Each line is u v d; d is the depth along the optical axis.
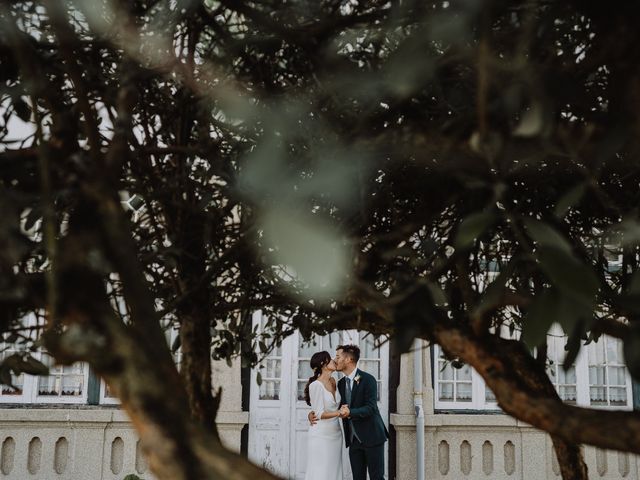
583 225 1.38
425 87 0.85
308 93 0.88
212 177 1.23
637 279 0.64
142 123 1.24
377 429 6.29
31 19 1.02
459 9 0.69
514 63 0.67
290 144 0.89
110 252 0.61
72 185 0.65
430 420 7.68
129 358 0.54
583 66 0.71
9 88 0.96
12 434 7.31
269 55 1.03
